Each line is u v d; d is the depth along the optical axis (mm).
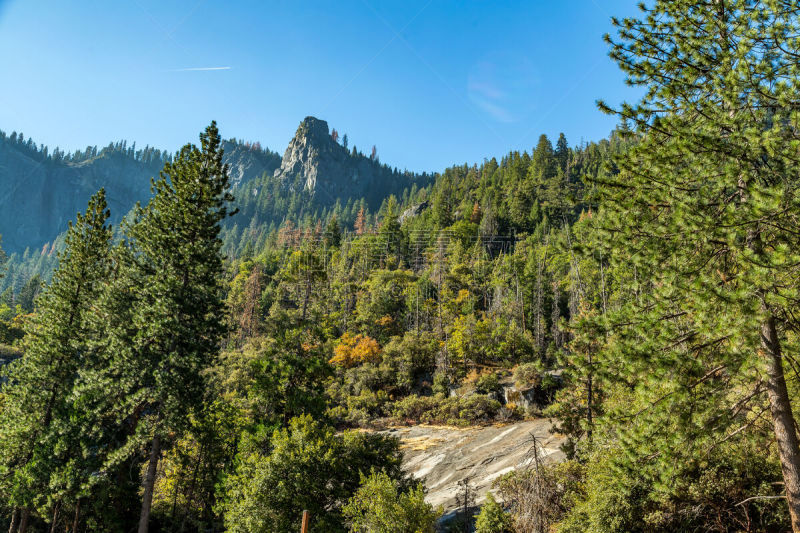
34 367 26594
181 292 25172
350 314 86125
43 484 23766
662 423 9742
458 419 48188
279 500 18531
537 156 165125
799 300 8070
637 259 10078
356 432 24484
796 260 7715
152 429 22797
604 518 13266
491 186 158750
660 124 10477
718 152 9273
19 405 26031
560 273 81375
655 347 9688
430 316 79062
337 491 19734
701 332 8961
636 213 10180
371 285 92500
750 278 8219
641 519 12805
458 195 170750
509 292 79375
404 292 90188
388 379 60438
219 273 27891
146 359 24188
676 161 9906
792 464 9148
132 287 26734
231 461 26734
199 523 27734
